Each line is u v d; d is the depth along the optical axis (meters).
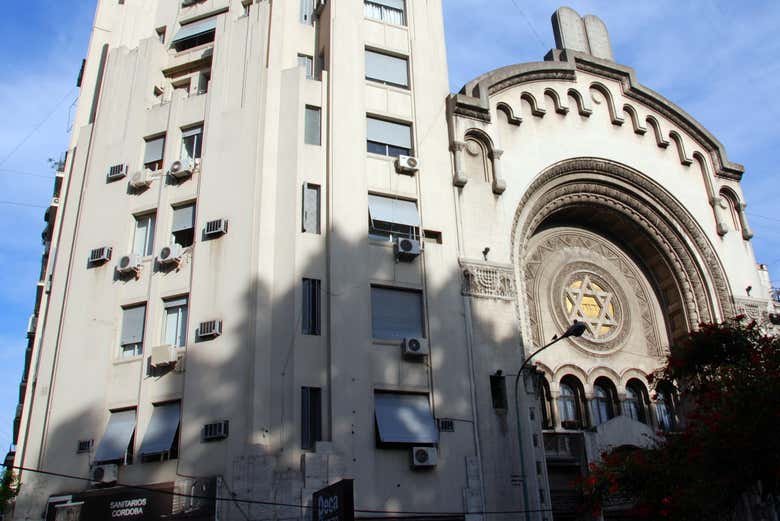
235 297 23.05
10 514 22.48
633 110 33.53
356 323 23.44
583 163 31.12
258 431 21.08
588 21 35.50
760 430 17.11
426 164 27.31
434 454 22.55
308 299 23.53
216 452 21.17
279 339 22.53
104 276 25.41
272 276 23.41
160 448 21.86
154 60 29.52
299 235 24.05
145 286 24.81
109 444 22.66
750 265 33.28
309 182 25.12
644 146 33.19
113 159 27.53
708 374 21.17
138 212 26.23
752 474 17.83
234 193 24.72
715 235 33.12
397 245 25.17
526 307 27.44
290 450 21.09
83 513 21.53
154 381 23.05
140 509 20.91
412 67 29.08
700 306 31.75
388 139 27.41
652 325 32.31
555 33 35.09
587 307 31.23
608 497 20.05
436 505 22.23
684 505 17.45
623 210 32.19
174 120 27.30
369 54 28.81
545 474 24.12
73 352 24.45
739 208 34.19
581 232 32.81
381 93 27.95
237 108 26.33
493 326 25.70
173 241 25.44
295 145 25.27
